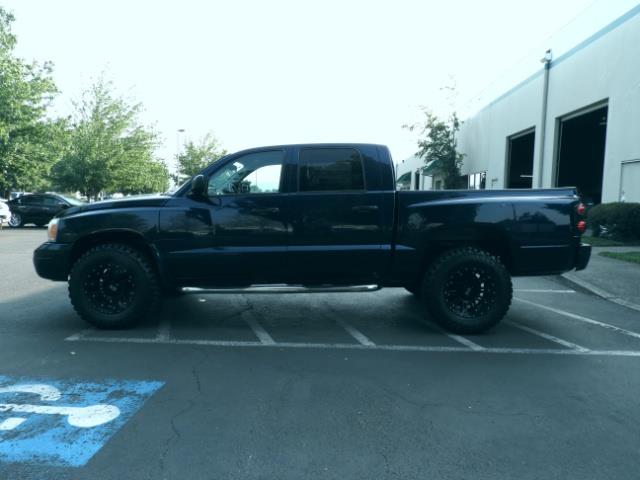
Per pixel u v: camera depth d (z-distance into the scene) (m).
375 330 5.89
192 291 5.72
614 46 13.71
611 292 7.86
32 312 6.58
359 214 5.59
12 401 3.75
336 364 4.66
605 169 14.30
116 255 5.57
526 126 19.02
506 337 5.63
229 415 3.54
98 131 29.30
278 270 5.66
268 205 5.59
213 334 5.65
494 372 4.48
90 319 5.67
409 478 2.79
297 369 4.52
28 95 21.34
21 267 10.46
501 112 21.42
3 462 2.92
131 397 3.85
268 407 3.69
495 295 5.58
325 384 4.16
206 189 5.61
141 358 4.78
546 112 17.61
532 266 5.64
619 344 5.37
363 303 7.35
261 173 5.69
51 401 3.76
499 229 5.55
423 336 5.65
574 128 18.91
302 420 3.48
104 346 5.14
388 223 5.60
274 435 3.26
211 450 3.07
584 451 3.09
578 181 22.66
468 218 5.54
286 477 2.79
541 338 5.60
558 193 5.72
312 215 5.59
